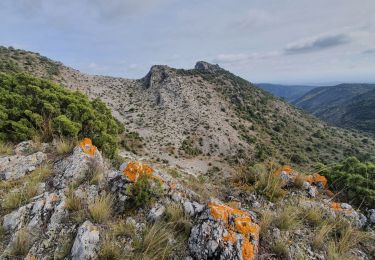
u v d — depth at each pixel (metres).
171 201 4.07
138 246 3.12
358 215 4.22
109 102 98.25
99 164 5.00
